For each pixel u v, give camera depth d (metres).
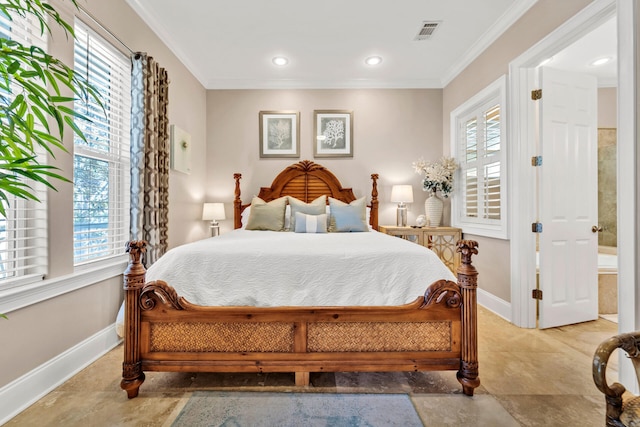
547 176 2.46
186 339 1.61
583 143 2.57
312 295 1.69
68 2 1.73
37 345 1.55
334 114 3.96
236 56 3.26
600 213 3.88
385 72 3.68
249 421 1.39
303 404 1.52
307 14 2.55
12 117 0.90
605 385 0.89
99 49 2.05
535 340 2.25
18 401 1.45
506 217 2.64
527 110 2.49
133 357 1.56
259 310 1.60
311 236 2.48
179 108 3.18
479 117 3.15
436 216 3.68
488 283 2.97
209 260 1.75
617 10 1.62
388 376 1.79
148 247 2.32
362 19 2.62
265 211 3.26
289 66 3.51
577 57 2.99
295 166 3.88
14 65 0.90
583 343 2.20
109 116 2.17
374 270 1.74
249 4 2.42
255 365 1.61
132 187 2.24
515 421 1.40
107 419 1.40
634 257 1.56
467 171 3.45
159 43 2.76
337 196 3.89
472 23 2.68
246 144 3.96
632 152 1.56
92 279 1.92
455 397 1.58
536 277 2.54
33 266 1.55
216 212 3.56
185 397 1.58
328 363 1.61
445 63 3.45
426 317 1.61
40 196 1.60
